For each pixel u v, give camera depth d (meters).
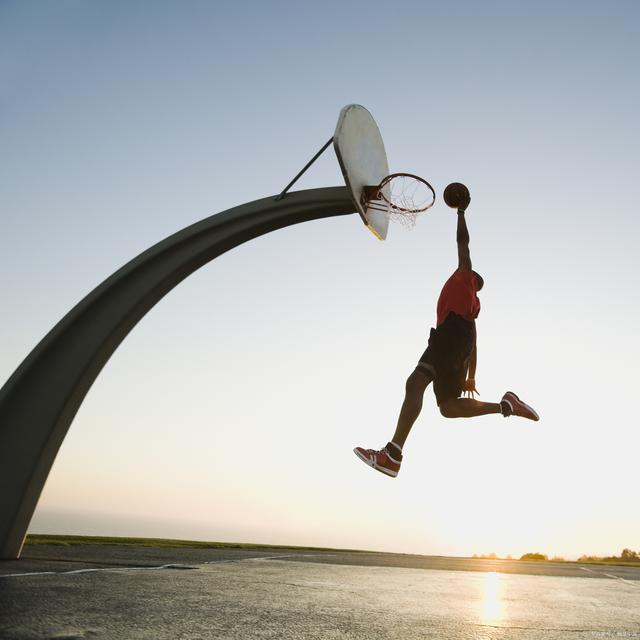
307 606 3.99
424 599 4.88
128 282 6.79
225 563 7.31
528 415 3.46
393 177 6.70
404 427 3.36
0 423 6.34
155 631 2.84
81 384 6.54
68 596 3.73
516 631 3.49
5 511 6.21
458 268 3.65
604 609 4.85
